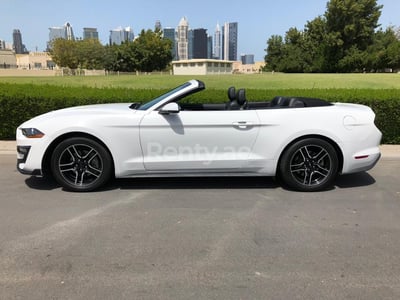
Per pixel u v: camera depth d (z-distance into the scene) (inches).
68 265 118.5
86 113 185.5
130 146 182.1
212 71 3026.6
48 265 118.5
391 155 265.7
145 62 2974.9
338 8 2503.7
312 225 150.0
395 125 294.7
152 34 2982.3
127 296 103.0
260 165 187.2
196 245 132.4
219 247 131.1
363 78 1305.4
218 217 157.8
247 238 138.2
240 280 110.9
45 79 1365.7
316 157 189.9
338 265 119.5
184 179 210.7
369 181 210.2
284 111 185.9
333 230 145.4
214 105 215.6
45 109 302.0
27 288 106.2
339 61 2551.7
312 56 2773.1
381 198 182.4
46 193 186.5
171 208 167.6
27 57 4143.7
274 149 185.6
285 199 180.2
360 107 199.5
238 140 183.9
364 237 139.3
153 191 190.5
